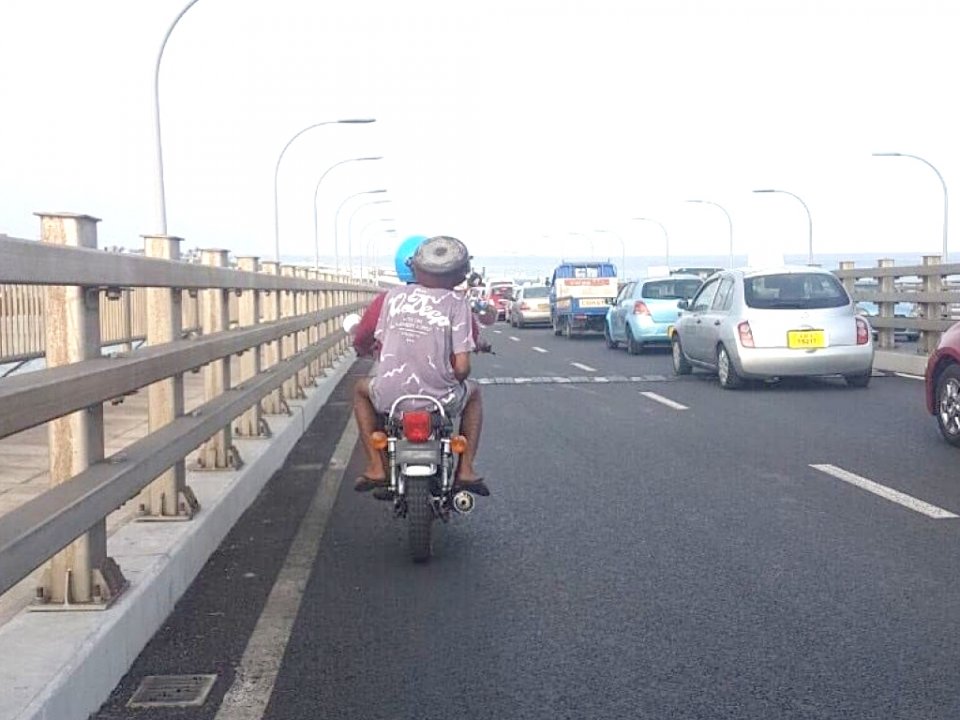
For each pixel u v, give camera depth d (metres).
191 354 7.07
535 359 25.27
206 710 4.79
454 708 4.82
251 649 5.55
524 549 7.48
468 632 5.80
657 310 26.30
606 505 8.82
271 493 9.40
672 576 6.79
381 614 6.11
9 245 3.92
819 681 5.08
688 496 9.12
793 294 17.00
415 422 6.87
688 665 5.30
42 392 4.25
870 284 26.86
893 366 19.31
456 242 7.29
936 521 8.12
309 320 14.39
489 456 11.20
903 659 5.34
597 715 4.73
